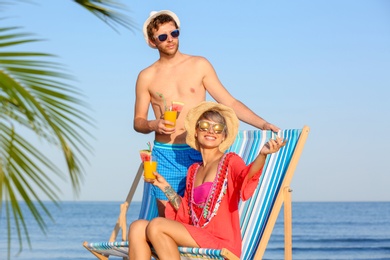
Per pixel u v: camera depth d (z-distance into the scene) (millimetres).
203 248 4492
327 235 40688
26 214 55781
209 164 5035
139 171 6285
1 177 3123
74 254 33219
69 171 3283
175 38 5699
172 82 5762
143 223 4734
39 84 3297
